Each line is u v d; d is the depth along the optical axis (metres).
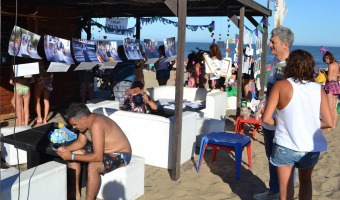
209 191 4.68
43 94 8.27
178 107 4.87
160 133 5.39
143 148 5.55
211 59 8.48
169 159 5.38
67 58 5.22
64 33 9.21
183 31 4.76
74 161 3.94
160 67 10.30
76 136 4.35
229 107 10.67
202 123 6.57
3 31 7.88
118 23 11.22
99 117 3.89
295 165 3.15
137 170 4.32
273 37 3.80
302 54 3.12
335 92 8.70
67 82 9.73
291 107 3.04
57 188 3.37
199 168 5.36
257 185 4.91
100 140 3.76
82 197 4.27
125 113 5.64
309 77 3.10
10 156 5.22
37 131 4.53
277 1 9.37
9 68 8.05
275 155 3.17
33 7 8.21
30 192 3.06
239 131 7.48
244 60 10.37
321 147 3.05
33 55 5.06
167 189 4.69
